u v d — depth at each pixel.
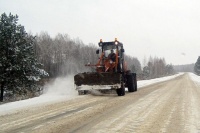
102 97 13.61
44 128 6.38
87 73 14.79
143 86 24.91
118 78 14.37
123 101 11.80
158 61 111.88
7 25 18.12
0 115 8.36
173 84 27.41
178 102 11.34
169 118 7.59
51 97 13.59
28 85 18.64
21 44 18.36
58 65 60.56
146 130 6.11
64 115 8.13
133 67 66.00
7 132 6.07
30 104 10.84
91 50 77.44
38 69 19.05
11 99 18.19
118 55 16.44
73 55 70.69
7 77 17.59
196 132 5.95
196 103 10.99
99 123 6.90
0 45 17.59
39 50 57.91
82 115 8.12
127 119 7.43
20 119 7.59
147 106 10.11
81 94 15.23
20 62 17.64
